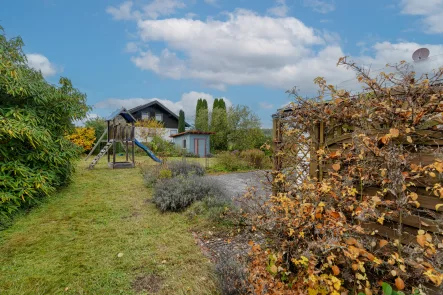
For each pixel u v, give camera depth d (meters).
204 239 3.37
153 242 3.29
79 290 2.32
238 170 10.03
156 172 7.27
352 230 1.81
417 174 1.66
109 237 3.44
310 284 1.69
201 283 2.38
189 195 4.72
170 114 24.28
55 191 5.52
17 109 4.46
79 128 14.00
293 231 1.82
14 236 3.41
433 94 1.62
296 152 2.60
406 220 1.74
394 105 1.75
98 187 6.33
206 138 17.53
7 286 2.35
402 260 1.51
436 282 1.39
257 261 2.07
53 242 3.26
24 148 4.72
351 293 1.84
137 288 2.35
